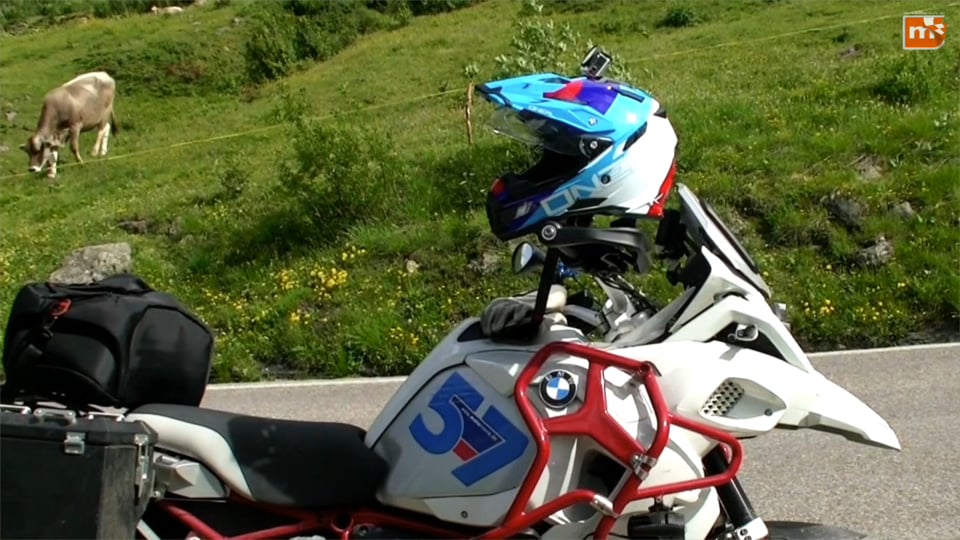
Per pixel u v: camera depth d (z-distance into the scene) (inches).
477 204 493.7
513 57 573.0
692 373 148.6
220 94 1253.7
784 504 223.3
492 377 151.1
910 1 984.3
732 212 451.5
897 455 249.4
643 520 148.1
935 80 591.2
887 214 434.9
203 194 643.5
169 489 150.8
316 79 1144.8
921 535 204.5
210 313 434.6
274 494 150.5
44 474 134.9
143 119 1166.3
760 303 154.9
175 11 1667.1
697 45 940.0
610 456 145.6
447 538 152.6
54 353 151.3
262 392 337.4
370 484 153.8
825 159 490.0
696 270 154.6
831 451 254.7
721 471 154.4
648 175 149.2
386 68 1107.3
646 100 154.7
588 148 145.6
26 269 542.9
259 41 1289.4
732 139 533.0
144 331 156.1
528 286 415.2
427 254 446.3
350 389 337.1
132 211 629.6
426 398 155.4
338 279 436.8
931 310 376.2
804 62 770.8
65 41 1494.8
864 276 396.8
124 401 154.3
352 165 511.8
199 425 153.3
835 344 364.2
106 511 135.4
